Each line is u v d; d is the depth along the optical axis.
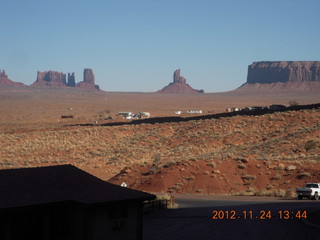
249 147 76.81
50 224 20.52
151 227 28.42
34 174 22.81
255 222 29.61
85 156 82.19
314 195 45.06
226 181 53.78
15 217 19.70
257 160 57.75
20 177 22.05
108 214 21.27
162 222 30.33
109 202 20.69
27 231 19.91
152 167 60.25
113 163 72.88
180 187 53.56
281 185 52.06
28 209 18.94
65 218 20.94
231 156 61.62
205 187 52.72
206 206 39.41
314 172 52.75
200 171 55.62
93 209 20.73
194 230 27.16
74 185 22.52
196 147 82.50
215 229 27.38
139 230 22.28
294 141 74.06
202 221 30.45
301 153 65.38
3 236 18.84
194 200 44.97
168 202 38.88
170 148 86.50
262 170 55.28
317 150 66.81
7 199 19.28
